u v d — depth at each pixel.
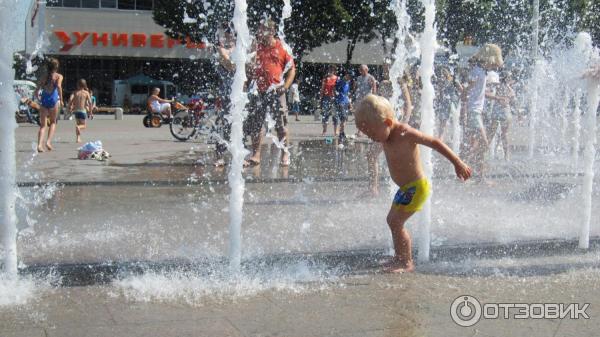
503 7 20.62
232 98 4.09
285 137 9.80
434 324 3.05
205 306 3.27
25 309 3.19
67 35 37.72
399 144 3.87
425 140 3.83
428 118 4.59
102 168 9.43
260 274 3.86
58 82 11.96
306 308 3.25
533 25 14.64
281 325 3.00
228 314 3.15
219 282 3.69
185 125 15.38
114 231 5.05
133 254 4.32
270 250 4.47
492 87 8.94
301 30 27.48
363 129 3.92
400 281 3.75
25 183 7.75
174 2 28.12
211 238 4.82
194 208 6.13
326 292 3.52
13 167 3.67
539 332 2.97
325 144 14.46
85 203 6.38
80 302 3.31
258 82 8.67
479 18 21.81
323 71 37.97
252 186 7.64
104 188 7.43
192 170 9.31
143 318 3.08
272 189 7.41
